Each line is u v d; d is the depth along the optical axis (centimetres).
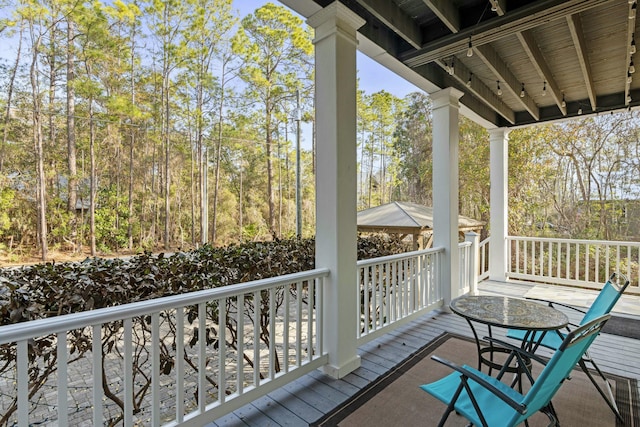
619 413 207
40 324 124
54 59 1406
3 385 240
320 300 251
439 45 299
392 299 338
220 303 188
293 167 1975
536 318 199
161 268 248
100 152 1535
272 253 331
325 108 250
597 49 341
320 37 250
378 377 250
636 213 865
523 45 302
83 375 297
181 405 170
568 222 932
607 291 222
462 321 378
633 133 859
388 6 270
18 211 1316
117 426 238
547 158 912
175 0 1638
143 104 1622
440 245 414
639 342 328
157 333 160
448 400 159
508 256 615
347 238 254
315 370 261
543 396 140
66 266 238
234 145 1877
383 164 2072
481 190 1049
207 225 1770
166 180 1634
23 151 1341
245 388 204
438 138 409
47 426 234
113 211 1524
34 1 1331
